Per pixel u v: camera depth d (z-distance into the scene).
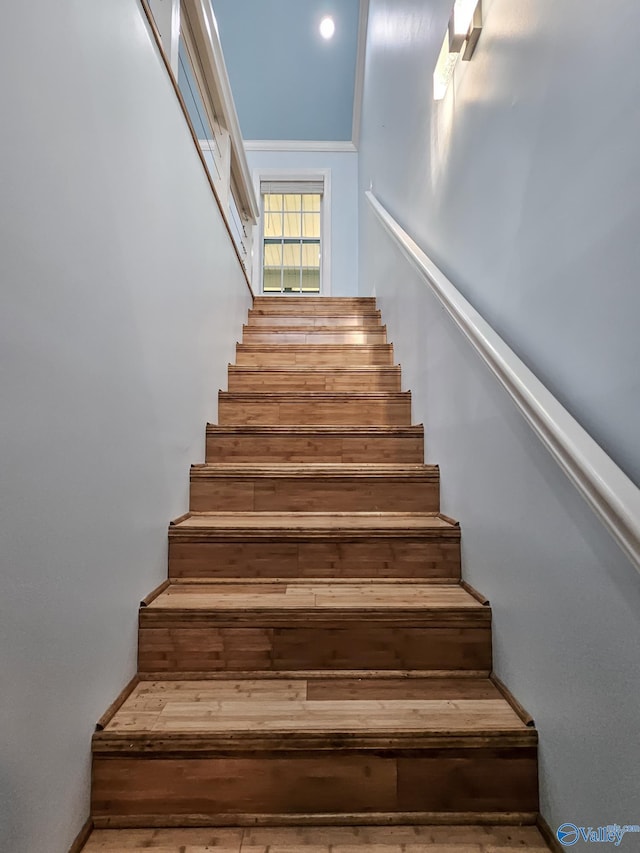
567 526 0.88
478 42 1.35
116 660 1.09
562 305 0.90
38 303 0.78
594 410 0.80
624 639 0.73
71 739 0.89
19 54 0.73
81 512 0.92
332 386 2.46
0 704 0.69
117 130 1.10
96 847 0.92
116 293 1.09
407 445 1.98
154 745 0.98
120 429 1.11
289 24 4.18
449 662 1.24
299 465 1.87
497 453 1.20
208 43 2.19
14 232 0.72
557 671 0.91
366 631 1.25
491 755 1.00
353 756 1.00
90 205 0.96
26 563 0.75
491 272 1.24
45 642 0.80
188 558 1.48
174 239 1.55
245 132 4.93
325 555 1.49
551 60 0.94
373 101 3.63
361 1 3.89
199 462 1.89
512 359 0.99
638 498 0.65
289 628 1.25
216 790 0.99
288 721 1.04
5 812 0.70
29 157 0.75
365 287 4.15
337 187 5.02
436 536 1.49
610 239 0.76
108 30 1.06
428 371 1.91
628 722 0.72
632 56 0.71
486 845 0.94
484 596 1.29
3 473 0.70
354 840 0.95
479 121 1.33
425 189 1.97
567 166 0.88
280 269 5.28
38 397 0.78
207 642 1.24
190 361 1.76
